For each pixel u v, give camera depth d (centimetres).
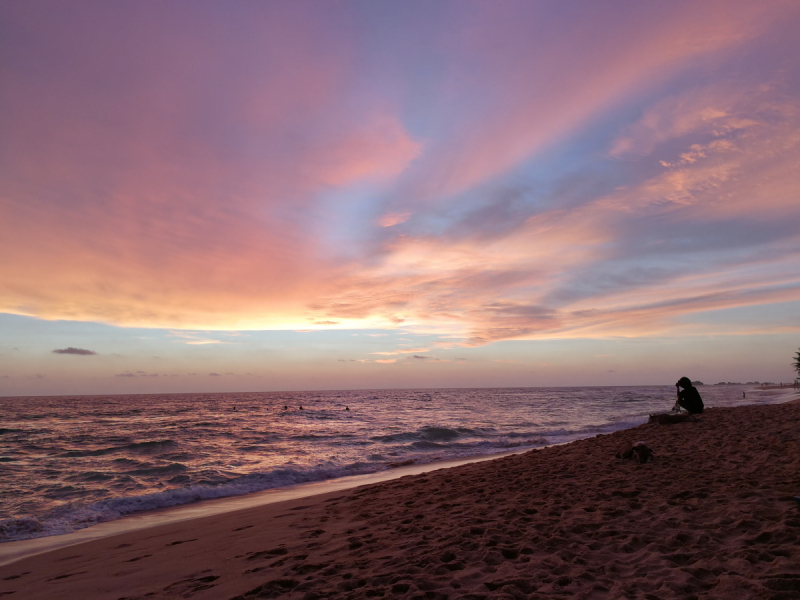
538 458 1052
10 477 1366
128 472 1428
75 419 4475
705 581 330
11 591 470
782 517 448
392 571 396
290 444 2136
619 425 2439
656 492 605
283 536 584
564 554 409
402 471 1320
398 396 11012
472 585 354
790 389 8675
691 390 1641
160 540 665
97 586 455
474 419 3447
